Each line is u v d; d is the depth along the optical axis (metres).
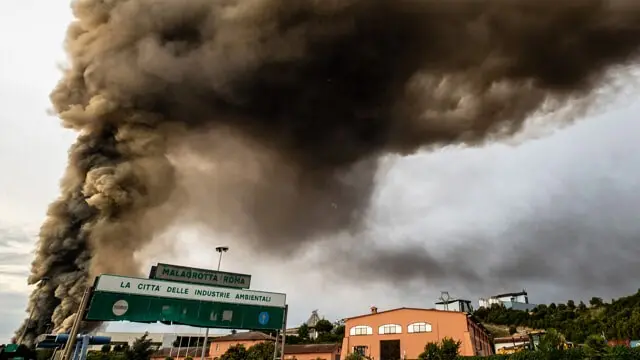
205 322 15.78
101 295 14.19
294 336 68.38
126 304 14.48
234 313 16.55
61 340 21.73
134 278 14.98
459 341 35.44
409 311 43.31
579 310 84.88
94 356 37.88
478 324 47.50
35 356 21.97
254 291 17.34
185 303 15.63
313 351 50.25
